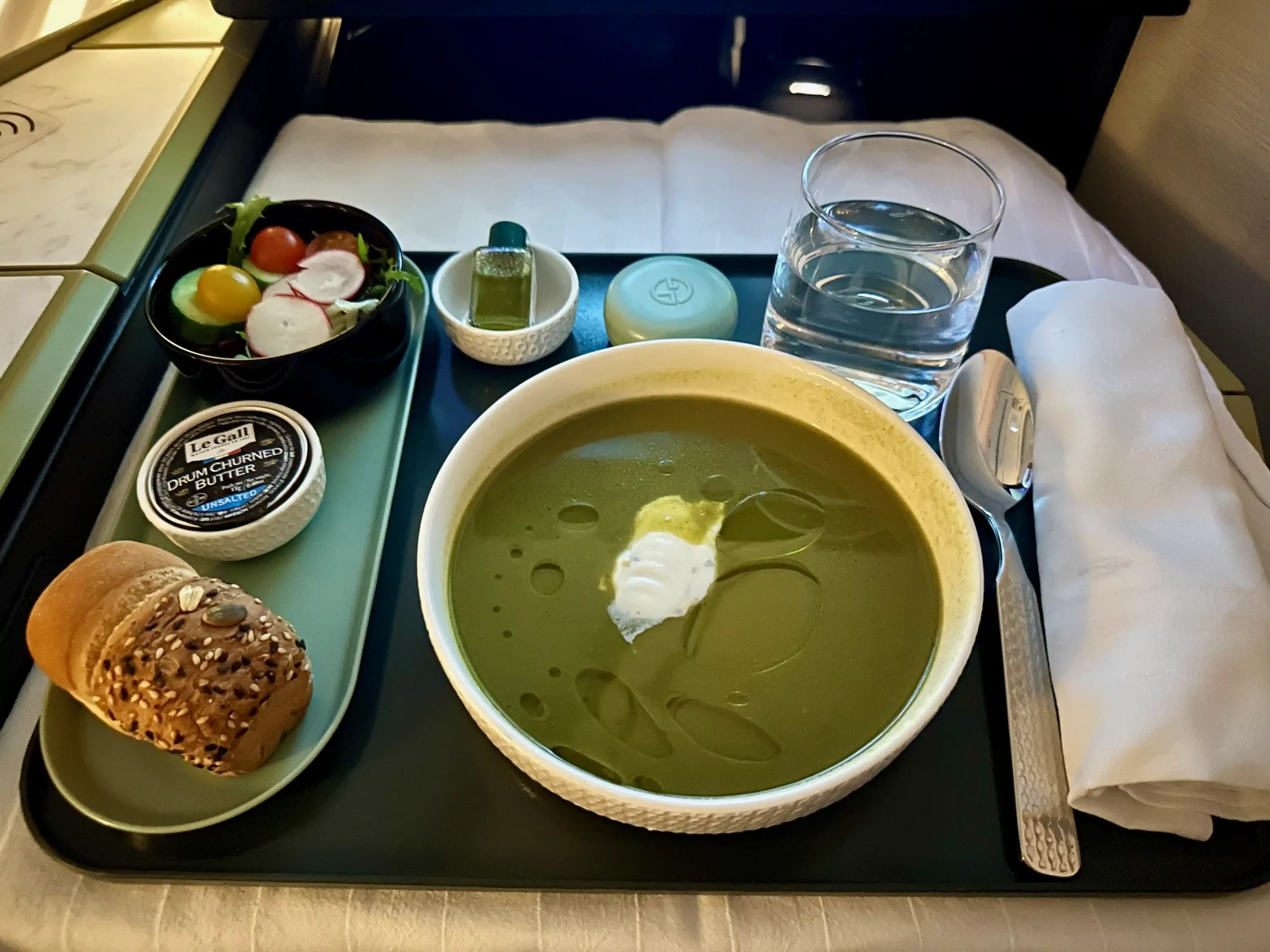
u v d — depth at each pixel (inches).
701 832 16.5
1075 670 19.2
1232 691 18.0
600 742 18.0
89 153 31.8
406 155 37.3
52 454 23.0
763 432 23.4
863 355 24.9
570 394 22.9
